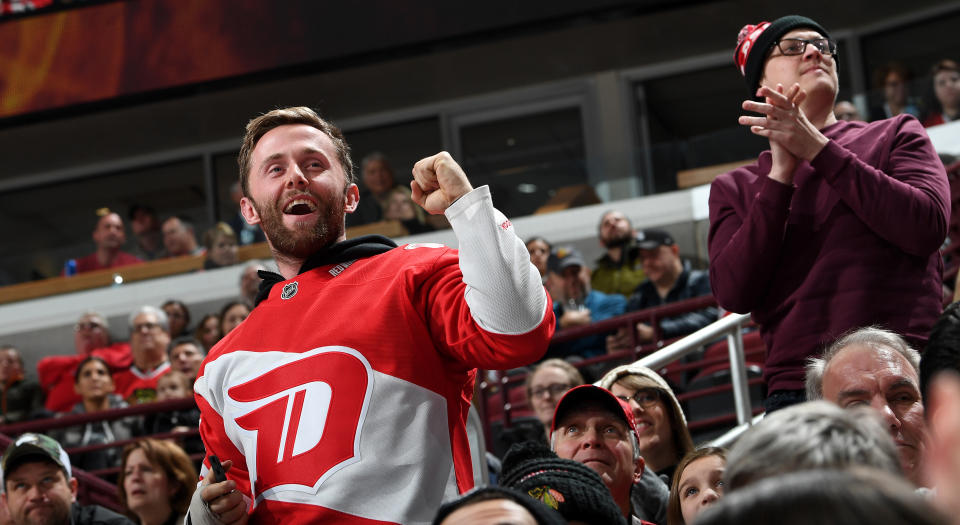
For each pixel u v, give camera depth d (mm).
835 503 769
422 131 12258
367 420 1652
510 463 1959
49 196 13008
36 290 10180
